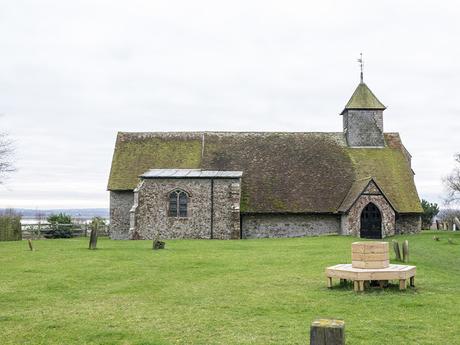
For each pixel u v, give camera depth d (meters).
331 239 33.50
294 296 13.18
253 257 21.97
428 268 18.12
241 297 13.15
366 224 38.75
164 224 39.38
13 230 39.00
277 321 10.63
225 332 9.85
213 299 12.94
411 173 45.47
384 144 46.34
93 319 10.97
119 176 43.28
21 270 18.03
